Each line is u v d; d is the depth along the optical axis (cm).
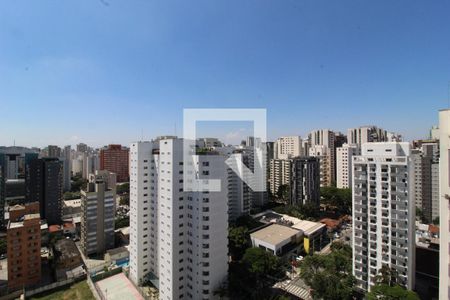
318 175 15862
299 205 14575
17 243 7850
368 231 7194
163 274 6775
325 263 7319
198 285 6319
